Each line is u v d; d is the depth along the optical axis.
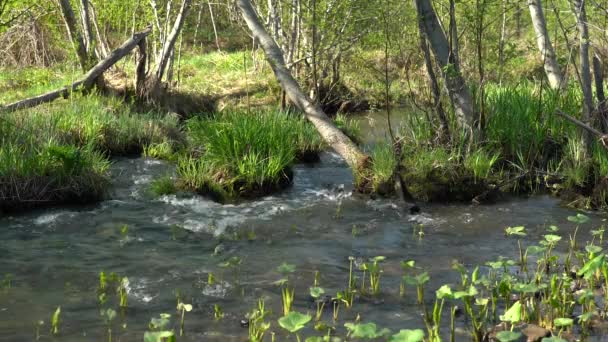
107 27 21.55
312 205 9.35
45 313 5.90
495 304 5.62
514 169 10.12
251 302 6.12
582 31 9.64
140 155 12.20
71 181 9.30
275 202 9.50
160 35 16.59
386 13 11.81
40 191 9.11
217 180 9.88
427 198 9.41
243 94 16.98
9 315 5.86
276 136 10.63
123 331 5.55
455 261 7.12
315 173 11.28
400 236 8.03
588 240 7.74
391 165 9.73
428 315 5.75
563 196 9.44
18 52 20.33
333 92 17.42
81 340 5.39
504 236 7.96
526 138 10.30
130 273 6.87
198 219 8.70
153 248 7.64
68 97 14.06
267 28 18.36
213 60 21.72
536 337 5.14
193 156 11.61
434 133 10.12
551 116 10.59
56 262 7.18
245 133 10.36
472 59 11.24
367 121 16.16
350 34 15.08
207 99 16.33
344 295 6.10
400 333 4.52
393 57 17.94
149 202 9.42
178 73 17.84
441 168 9.55
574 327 5.43
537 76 17.73
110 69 16.70
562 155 10.20
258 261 7.22
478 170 9.53
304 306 6.02
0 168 9.06
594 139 9.62
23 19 18.97
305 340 5.20
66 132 11.63
